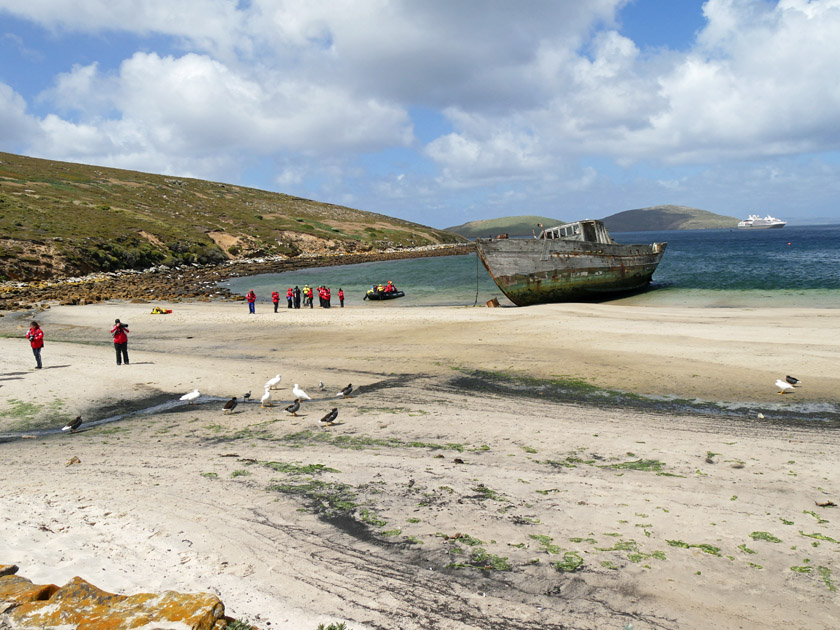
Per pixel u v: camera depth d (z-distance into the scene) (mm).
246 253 92938
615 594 5566
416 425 12281
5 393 16219
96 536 6898
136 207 101812
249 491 8492
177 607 4773
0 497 8344
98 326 30953
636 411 13195
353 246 111438
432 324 27797
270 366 19594
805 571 5871
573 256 36969
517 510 7652
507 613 5289
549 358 19375
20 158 123312
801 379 15367
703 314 27625
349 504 7953
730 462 9398
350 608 5383
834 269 49719
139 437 12094
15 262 55812
